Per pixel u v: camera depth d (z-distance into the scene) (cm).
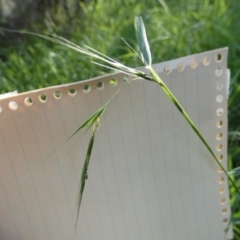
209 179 49
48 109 44
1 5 74
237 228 52
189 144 47
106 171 46
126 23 85
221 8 91
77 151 45
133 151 46
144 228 49
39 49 75
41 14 80
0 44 78
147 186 48
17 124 44
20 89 65
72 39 79
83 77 67
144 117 45
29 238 47
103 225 48
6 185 45
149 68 41
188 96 45
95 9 90
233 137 62
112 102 44
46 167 45
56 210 47
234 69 72
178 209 49
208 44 78
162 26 83
